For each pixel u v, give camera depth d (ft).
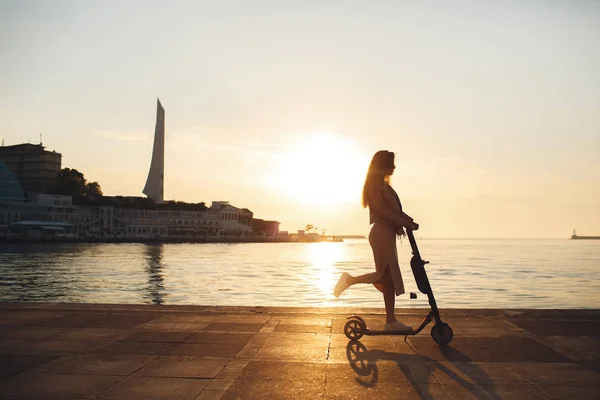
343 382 15.87
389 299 21.25
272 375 16.60
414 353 19.35
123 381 16.06
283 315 26.86
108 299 102.17
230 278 164.96
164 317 26.43
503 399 14.33
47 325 24.62
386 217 21.29
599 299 106.22
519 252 544.21
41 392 15.02
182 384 15.74
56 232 591.78
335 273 194.80
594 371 16.98
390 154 21.97
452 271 210.38
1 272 187.52
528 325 24.40
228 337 21.91
